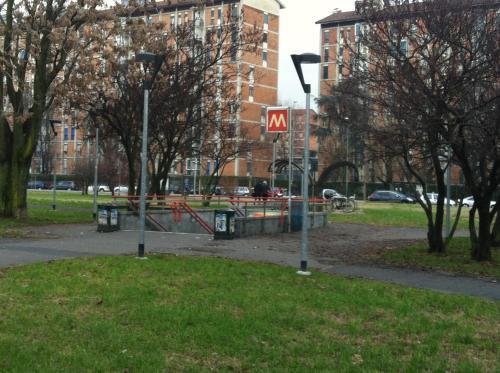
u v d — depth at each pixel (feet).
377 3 43.29
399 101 39.65
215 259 39.52
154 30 74.18
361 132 45.75
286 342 20.62
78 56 68.64
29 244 47.06
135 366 17.51
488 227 44.19
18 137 72.59
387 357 19.43
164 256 40.29
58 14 70.74
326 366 18.28
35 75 71.61
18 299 25.58
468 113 36.70
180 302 25.66
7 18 67.62
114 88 85.25
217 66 95.71
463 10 39.50
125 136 82.64
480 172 44.42
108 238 53.11
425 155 45.78
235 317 23.32
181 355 18.92
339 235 68.85
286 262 41.06
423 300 28.48
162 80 77.25
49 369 16.96
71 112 86.94
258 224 65.31
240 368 17.94
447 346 21.18
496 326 24.21
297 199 74.54
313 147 226.17
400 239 63.87
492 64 37.76
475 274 38.01
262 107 263.08
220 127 100.12
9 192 73.05
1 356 17.94
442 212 49.37
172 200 67.72
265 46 265.13
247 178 261.85
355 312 25.48
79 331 20.90
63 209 102.27
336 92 49.42
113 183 202.90
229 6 89.15
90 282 29.53
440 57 39.86
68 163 324.19
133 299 25.94
